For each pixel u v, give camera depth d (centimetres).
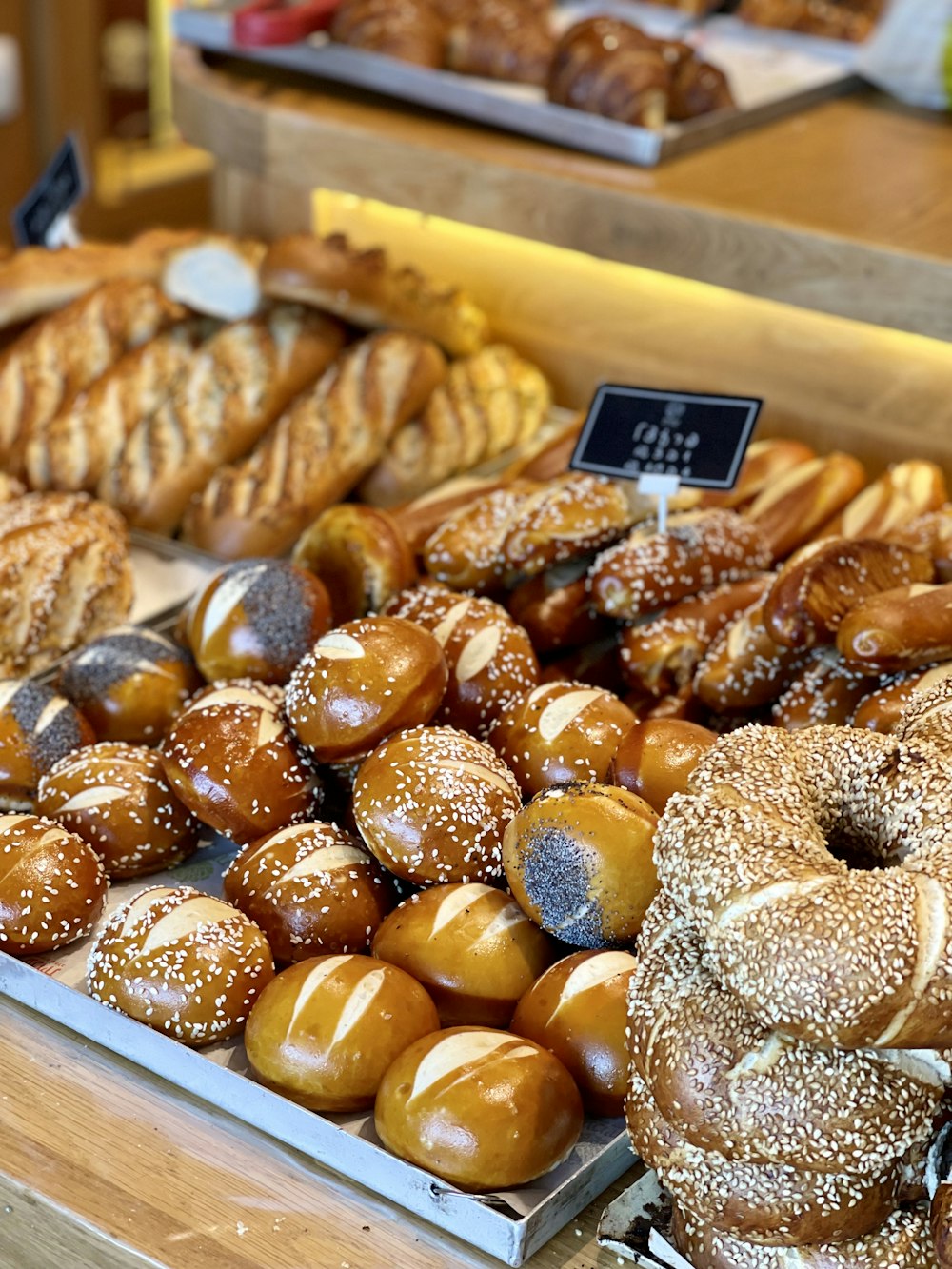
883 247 111
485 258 147
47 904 92
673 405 113
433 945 88
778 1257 74
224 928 88
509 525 116
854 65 146
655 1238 78
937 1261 71
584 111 134
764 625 103
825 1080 69
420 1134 79
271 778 97
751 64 153
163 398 140
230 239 140
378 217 152
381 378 136
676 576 109
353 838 96
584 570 115
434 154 128
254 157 138
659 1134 74
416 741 94
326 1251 79
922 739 77
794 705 103
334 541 115
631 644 110
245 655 106
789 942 67
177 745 97
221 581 108
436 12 149
